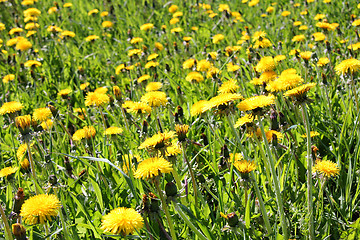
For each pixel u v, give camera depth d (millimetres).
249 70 5695
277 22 9078
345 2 8938
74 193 3424
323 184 2775
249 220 2516
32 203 2367
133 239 2621
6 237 2541
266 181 3230
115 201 3105
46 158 3381
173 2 12438
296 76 3115
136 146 3963
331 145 3820
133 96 5781
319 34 6004
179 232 2865
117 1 12477
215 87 4805
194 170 3277
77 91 6355
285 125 3227
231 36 8297
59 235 2818
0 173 3289
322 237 2707
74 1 13180
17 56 8125
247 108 2369
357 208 3078
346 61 3812
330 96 4750
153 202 2482
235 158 3160
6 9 11922
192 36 8781
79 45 9250
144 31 9242
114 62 8266
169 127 4578
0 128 5293
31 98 6398
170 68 6828
